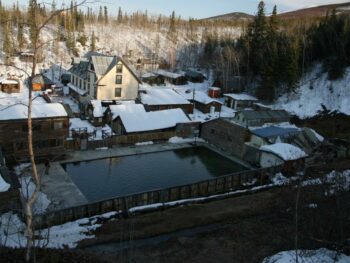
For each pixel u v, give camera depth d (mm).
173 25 143375
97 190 32750
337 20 78688
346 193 27781
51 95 62594
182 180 36500
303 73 70125
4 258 14133
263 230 26859
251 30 81250
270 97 66562
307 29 95562
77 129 46750
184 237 25391
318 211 26734
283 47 68500
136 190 33375
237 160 43438
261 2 77125
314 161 41406
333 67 65250
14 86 61750
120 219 27469
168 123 48875
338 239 23312
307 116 59781
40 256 14859
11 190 25703
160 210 29625
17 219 25016
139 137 45906
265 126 52281
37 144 36812
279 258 21625
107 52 106062
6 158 35125
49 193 30531
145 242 24797
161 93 61188
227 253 23656
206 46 104750
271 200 31797
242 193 33438
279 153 39000
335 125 54750
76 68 65375
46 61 84000
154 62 103625
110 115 49094
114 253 22938
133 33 134750
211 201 31844
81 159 39219
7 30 75438
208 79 91500
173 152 44781
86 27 128375
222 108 65688
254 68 77500
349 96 60219
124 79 58250
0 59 72500
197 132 50438
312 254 21734
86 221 26672
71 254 16188
